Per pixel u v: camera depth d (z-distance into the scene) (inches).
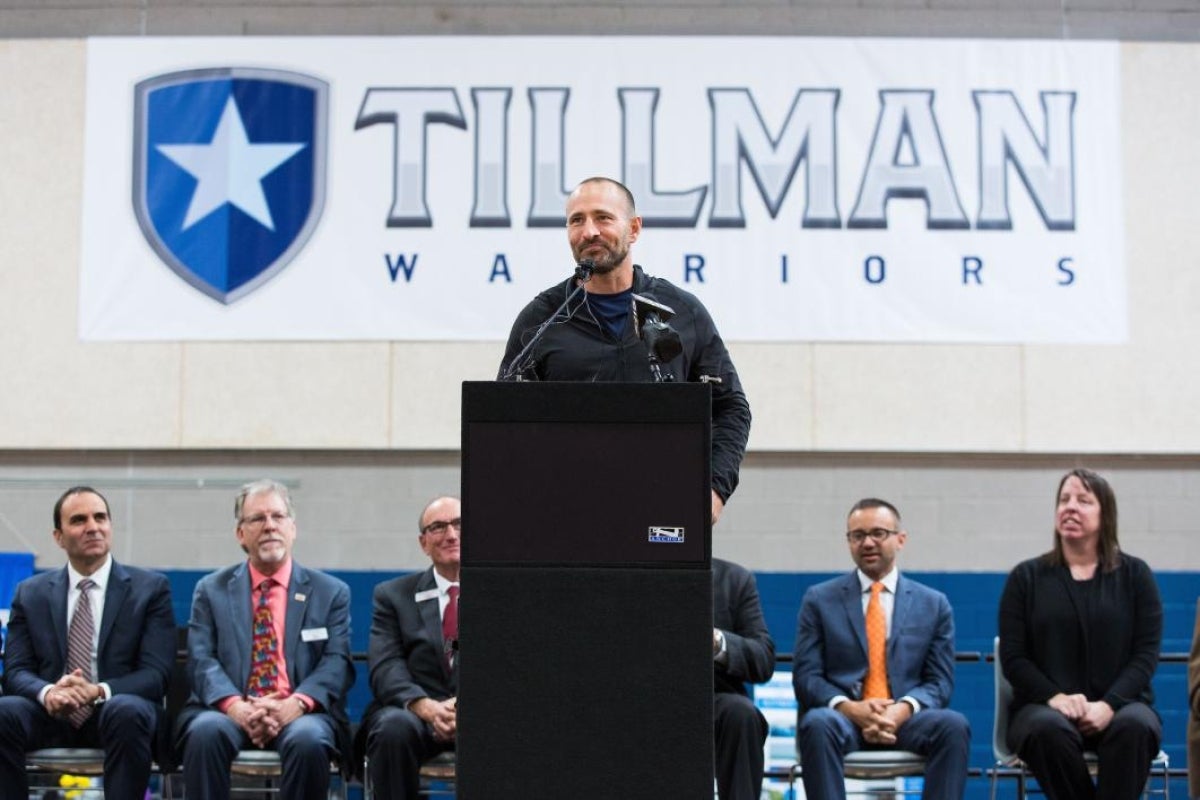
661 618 212.1
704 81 537.0
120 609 415.5
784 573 524.7
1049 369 531.2
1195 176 537.0
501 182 535.8
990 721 513.7
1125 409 530.3
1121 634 406.9
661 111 536.1
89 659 413.1
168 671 414.0
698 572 212.4
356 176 537.0
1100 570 413.4
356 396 533.3
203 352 535.8
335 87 540.1
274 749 391.5
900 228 533.0
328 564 528.7
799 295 530.9
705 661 211.3
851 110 535.8
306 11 543.8
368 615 525.3
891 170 534.3
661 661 211.5
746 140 535.2
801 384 530.6
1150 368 531.8
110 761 380.2
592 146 535.2
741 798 352.5
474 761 210.5
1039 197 534.6
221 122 540.1
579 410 214.2
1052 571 416.5
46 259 539.8
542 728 211.0
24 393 535.8
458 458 531.5
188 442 532.4
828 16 540.7
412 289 534.6
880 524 417.7
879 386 530.6
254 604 411.8
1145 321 533.0
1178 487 529.3
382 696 394.3
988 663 516.1
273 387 534.3
